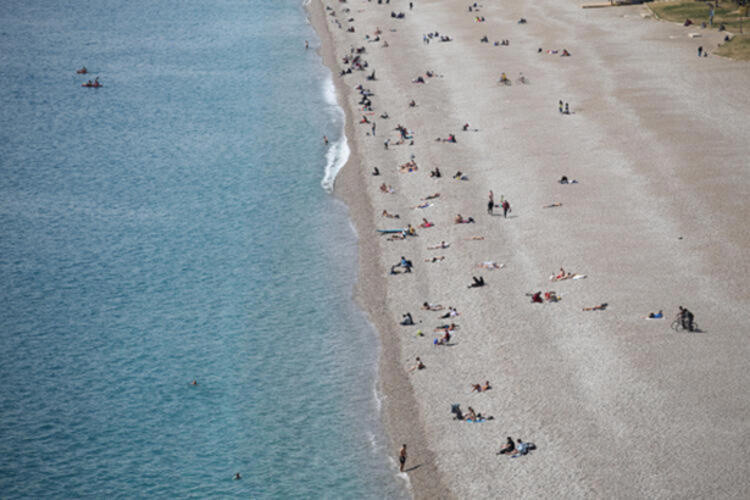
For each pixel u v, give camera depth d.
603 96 127.12
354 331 74.19
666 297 73.00
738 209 88.38
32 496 56.09
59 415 64.38
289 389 66.94
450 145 112.25
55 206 102.56
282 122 129.50
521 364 65.94
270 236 93.06
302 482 56.94
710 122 113.75
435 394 64.25
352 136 119.81
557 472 54.69
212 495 55.91
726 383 61.41
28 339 74.75
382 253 86.88
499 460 56.53
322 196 102.19
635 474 53.78
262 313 78.06
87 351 72.81
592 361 65.25
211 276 85.19
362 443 60.41
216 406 65.19
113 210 101.12
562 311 72.31
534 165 103.25
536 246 83.75
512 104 126.44
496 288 77.06
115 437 61.88
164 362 71.06
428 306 75.81
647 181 96.38
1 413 64.56
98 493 56.31
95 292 82.75
